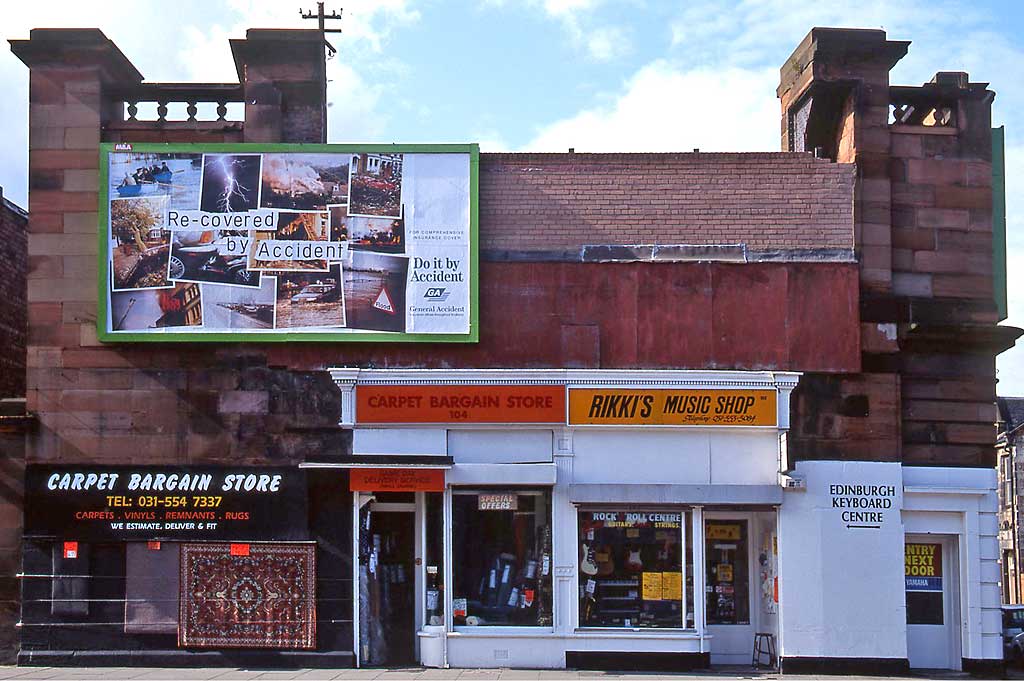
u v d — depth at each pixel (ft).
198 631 59.11
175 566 59.52
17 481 60.49
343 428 59.98
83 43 61.87
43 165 61.36
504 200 61.98
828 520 59.93
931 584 61.72
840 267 61.21
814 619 59.21
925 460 61.21
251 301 60.34
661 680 54.70
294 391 60.29
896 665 59.11
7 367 74.95
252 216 60.70
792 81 67.51
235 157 60.95
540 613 59.41
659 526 59.93
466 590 59.72
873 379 61.00
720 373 59.93
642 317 60.85
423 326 60.23
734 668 60.44
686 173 62.28
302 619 59.06
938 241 62.49
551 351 60.64
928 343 61.62
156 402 60.29
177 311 60.29
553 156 62.23
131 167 60.90
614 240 61.82
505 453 59.93
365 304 60.34
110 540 59.47
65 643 59.11
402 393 59.93
